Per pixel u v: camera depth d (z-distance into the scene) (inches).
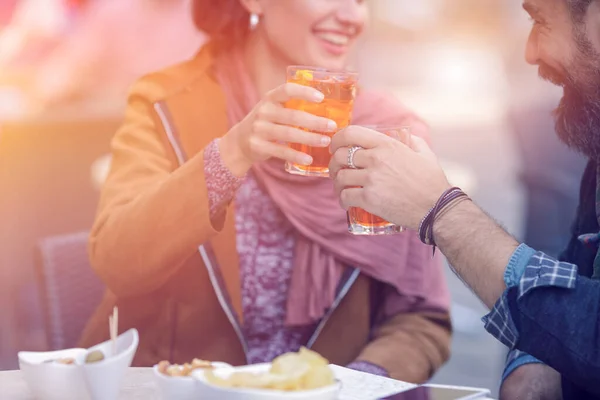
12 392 56.7
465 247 57.4
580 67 59.7
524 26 163.2
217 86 84.7
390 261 81.7
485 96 697.6
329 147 64.9
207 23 87.0
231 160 71.7
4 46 196.4
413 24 748.0
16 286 170.9
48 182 179.6
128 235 76.0
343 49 80.3
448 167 223.0
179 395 48.1
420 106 650.8
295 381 45.7
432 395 52.5
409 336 79.9
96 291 88.7
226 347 82.3
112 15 208.7
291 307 81.1
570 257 71.1
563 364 52.9
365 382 57.9
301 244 81.7
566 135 65.4
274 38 81.0
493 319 55.1
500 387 68.9
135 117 84.2
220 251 80.9
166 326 82.6
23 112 178.7
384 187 60.5
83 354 52.7
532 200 153.9
